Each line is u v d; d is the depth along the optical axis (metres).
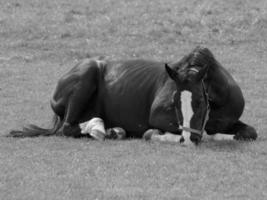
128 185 11.58
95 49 27.66
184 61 14.70
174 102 13.93
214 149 13.83
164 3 33.56
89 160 13.12
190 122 13.76
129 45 28.16
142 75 15.55
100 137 15.14
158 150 13.73
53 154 13.66
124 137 15.50
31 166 12.74
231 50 27.30
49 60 26.38
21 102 20.09
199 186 11.52
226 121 14.95
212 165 12.67
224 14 31.39
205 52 14.58
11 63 25.70
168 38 28.75
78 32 29.61
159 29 29.64
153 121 14.82
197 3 33.31
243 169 12.48
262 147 14.05
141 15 31.72
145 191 11.25
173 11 32.19
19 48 28.02
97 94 15.94
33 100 20.38
